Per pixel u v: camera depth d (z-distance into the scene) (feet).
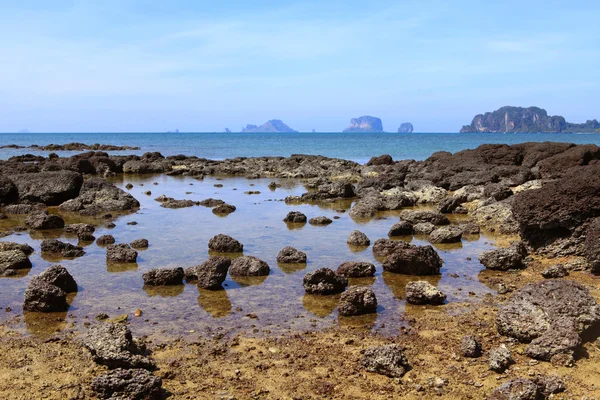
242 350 29.22
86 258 48.62
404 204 81.20
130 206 77.46
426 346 29.68
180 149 282.15
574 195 47.96
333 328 32.40
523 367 27.04
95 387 24.29
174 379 26.07
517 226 59.52
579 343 28.09
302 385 25.38
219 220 67.31
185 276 42.47
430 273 43.93
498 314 31.73
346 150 274.36
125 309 35.58
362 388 25.14
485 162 113.80
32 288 35.06
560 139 471.62
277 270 45.03
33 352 28.84
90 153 154.81
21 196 81.56
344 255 49.90
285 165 144.66
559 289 31.65
